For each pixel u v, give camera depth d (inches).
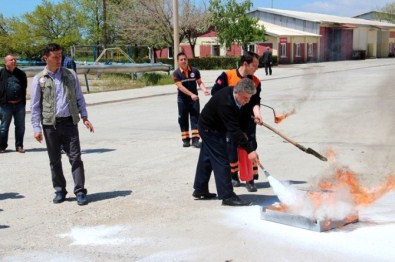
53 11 2330.2
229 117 225.5
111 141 423.8
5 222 224.7
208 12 1856.5
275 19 2113.7
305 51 1909.4
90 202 251.1
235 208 234.4
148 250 188.5
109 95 854.5
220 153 235.8
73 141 246.7
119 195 261.7
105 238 202.4
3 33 2448.3
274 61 1781.5
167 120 543.8
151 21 1887.3
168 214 229.1
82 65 1016.9
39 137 248.2
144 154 363.6
